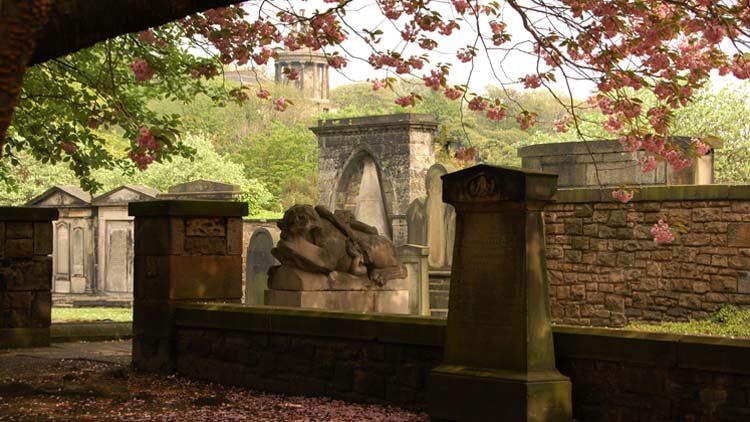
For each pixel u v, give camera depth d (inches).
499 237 318.7
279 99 463.2
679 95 394.6
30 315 579.8
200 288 466.0
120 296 1230.9
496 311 318.0
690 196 661.3
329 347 388.2
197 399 391.9
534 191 312.2
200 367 446.0
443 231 1042.1
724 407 289.1
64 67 545.0
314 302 526.6
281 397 397.1
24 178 1669.5
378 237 565.3
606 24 385.1
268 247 966.4
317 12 420.8
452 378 323.0
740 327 597.0
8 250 573.3
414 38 421.7
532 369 310.8
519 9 381.4
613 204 695.1
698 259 659.4
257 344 418.0
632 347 306.2
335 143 1621.6
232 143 2812.5
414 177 1552.7
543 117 2677.2
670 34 384.8
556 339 322.3
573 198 709.9
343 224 554.9
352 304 539.8
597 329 317.4
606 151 896.3
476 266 324.2
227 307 430.9
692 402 295.9
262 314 412.5
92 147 618.2
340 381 383.9
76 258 1273.4
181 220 462.6
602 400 314.2
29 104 580.4
